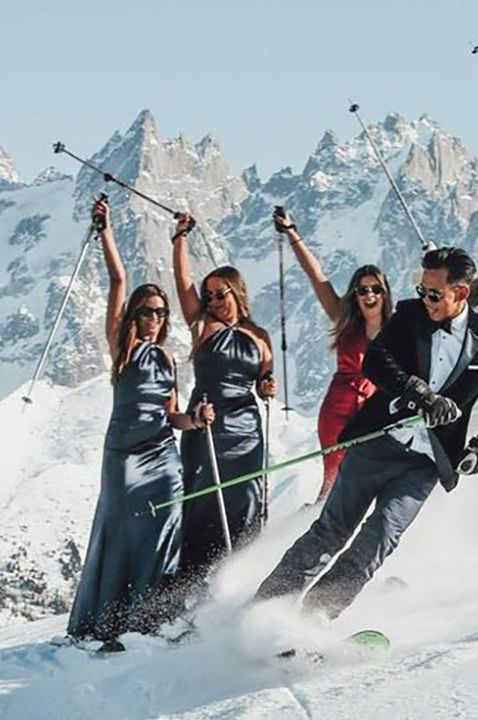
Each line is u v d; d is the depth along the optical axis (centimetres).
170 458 767
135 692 557
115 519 754
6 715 559
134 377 761
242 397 816
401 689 472
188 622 707
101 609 748
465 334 584
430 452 589
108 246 818
